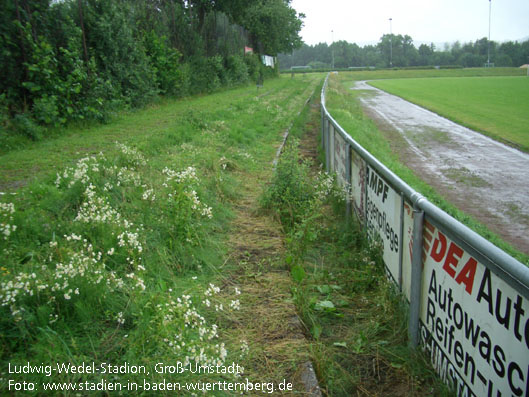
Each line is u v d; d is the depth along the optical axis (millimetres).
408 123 18844
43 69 11312
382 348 3303
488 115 20953
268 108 18547
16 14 11375
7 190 5773
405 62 152750
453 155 12062
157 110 16938
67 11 13500
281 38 55812
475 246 2326
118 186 5637
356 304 3996
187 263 4285
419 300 3246
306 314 3664
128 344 2814
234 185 7223
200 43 26734
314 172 9219
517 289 2014
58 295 3152
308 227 5125
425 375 3008
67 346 2797
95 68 13688
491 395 2260
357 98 32188
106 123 12945
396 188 3879
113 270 3771
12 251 3658
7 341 2820
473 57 144000
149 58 18641
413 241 3238
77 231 4227
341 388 2900
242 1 37969
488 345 2285
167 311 2857
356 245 5289
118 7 16812
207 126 11727
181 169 6758
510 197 8016
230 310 3566
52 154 8328
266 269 4461
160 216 4949
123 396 2469
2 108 10016
